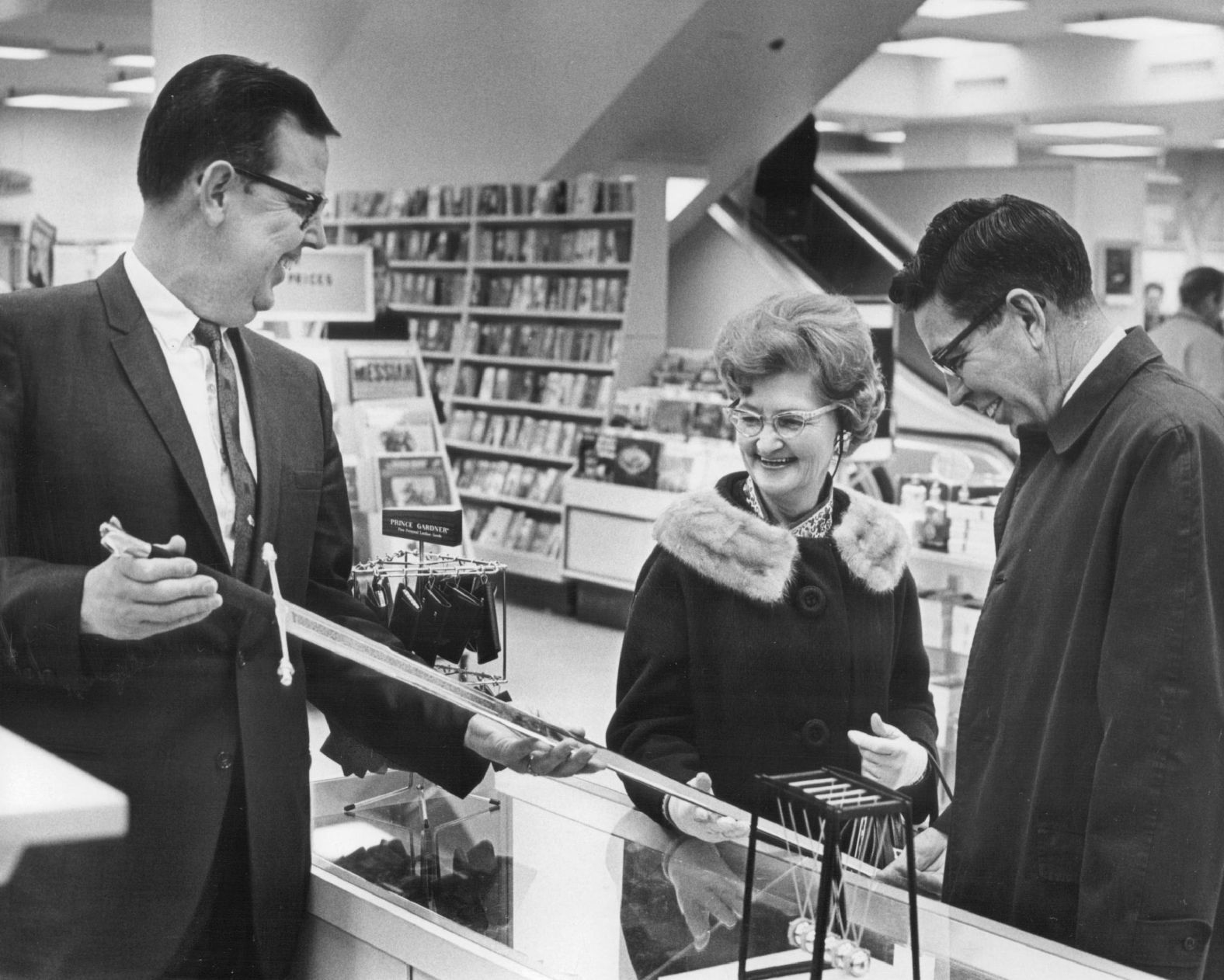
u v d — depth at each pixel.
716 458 7.38
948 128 14.45
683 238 11.30
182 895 1.67
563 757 1.74
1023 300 1.66
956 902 1.80
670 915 1.56
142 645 1.64
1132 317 10.58
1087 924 1.59
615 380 9.42
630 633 1.94
